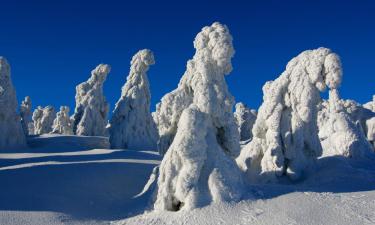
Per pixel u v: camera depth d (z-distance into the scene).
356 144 20.98
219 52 16.83
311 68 16.83
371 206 10.88
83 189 14.32
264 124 17.80
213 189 11.51
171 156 11.98
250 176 17.42
